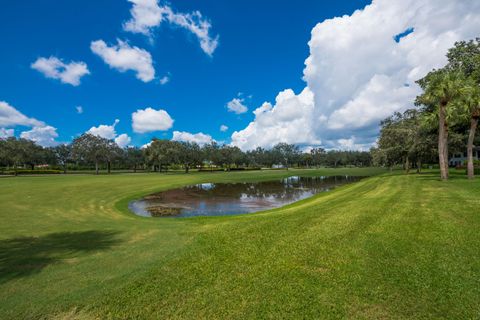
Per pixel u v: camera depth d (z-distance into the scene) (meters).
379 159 39.34
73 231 9.01
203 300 4.11
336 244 6.36
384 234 6.93
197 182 35.41
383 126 42.94
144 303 4.09
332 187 30.91
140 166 103.62
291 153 112.38
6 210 13.93
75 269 5.46
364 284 4.39
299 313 3.69
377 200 12.75
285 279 4.69
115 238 7.96
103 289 4.55
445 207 9.84
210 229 8.70
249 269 5.16
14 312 3.92
